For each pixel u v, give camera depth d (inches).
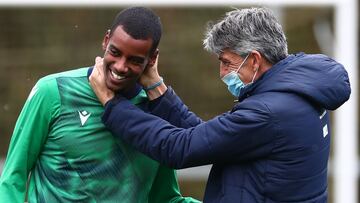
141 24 455.5
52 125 479.2
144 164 503.5
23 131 476.7
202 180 1254.3
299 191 480.1
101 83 477.1
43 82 477.1
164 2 1011.3
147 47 459.2
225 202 480.4
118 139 489.4
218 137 471.2
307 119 474.3
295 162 474.3
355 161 1133.1
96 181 486.6
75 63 1311.5
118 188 492.7
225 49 489.7
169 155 478.6
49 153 484.4
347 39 1039.6
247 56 484.1
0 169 1214.3
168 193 545.0
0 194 473.1
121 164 491.8
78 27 1309.1
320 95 470.0
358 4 1336.1
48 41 1314.0
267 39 481.4
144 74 501.7
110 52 461.4
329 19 1349.7
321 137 487.5
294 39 1352.1
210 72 1282.0
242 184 478.6
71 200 483.2
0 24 1311.5
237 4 1003.9
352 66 1042.1
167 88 511.2
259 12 487.5
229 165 484.7
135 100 498.6
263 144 470.6
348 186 1051.9
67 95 477.4
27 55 1310.3
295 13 1350.9
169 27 1288.1
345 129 1050.7
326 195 502.6
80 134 480.1
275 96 472.4
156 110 506.0
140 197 504.1
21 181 481.1
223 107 1272.1
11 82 1300.4
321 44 1349.7
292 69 477.4
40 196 488.4
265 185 474.9
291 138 470.0
